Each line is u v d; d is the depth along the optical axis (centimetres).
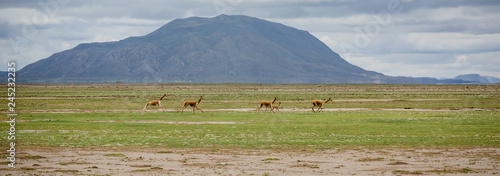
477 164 2884
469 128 4888
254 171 2650
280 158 3095
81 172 2580
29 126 5022
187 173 2580
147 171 2630
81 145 3641
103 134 4366
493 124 5347
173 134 4381
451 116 6462
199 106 8719
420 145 3691
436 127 4991
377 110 7856
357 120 5853
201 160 3006
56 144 3681
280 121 5728
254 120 5888
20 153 3216
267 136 4234
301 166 2809
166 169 2694
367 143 3797
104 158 3048
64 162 2895
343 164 2884
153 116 6481
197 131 4619
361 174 2569
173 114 6850
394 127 4994
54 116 6347
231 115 6681
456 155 3222
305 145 3703
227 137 4162
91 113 6912
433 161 2986
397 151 3403
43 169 2661
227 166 2798
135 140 3941
